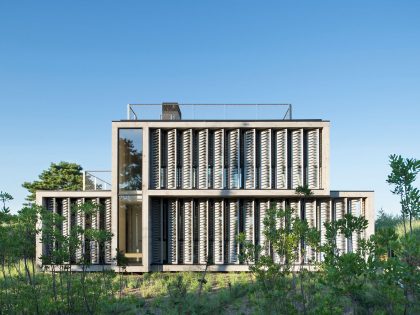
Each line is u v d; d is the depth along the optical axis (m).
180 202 18.55
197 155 18.41
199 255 18.17
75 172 40.06
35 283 11.19
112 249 17.39
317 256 17.30
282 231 10.87
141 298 12.35
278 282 9.99
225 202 18.48
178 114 19.81
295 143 18.30
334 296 8.05
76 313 9.76
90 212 11.77
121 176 17.92
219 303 11.20
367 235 17.83
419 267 5.93
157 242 18.22
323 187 17.61
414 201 6.93
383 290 6.56
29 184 39.09
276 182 18.16
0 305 9.47
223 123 18.03
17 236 10.48
